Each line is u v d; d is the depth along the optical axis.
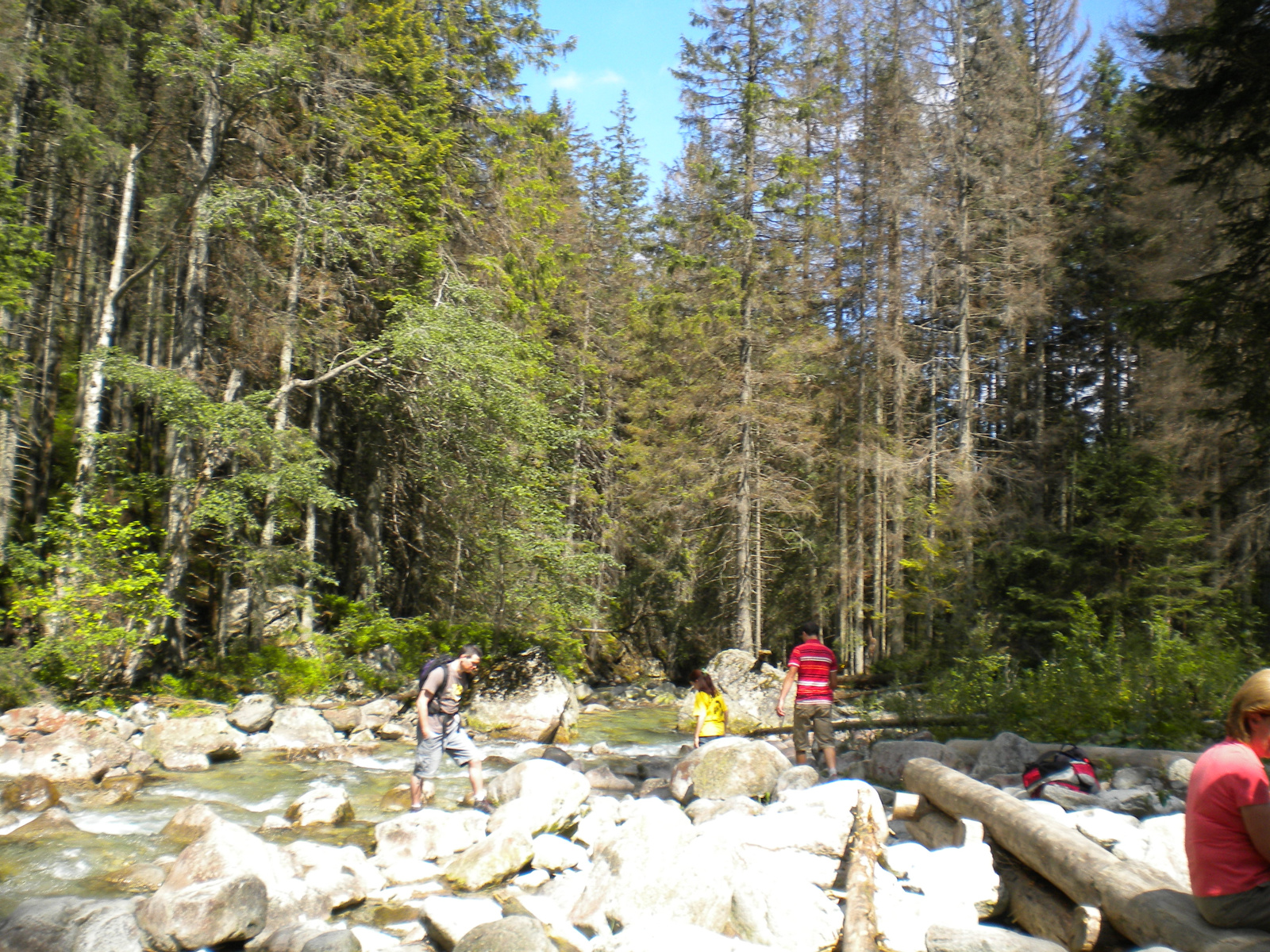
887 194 29.33
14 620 15.09
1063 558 17.84
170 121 19.55
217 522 19.28
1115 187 29.80
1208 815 3.92
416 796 9.38
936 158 28.95
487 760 13.40
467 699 18.23
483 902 5.66
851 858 5.59
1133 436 23.69
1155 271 23.06
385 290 21.55
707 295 29.19
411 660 20.78
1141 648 12.30
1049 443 27.42
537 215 24.56
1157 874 4.54
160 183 20.31
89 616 14.73
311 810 8.85
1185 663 11.38
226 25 18.62
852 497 31.20
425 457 20.48
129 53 19.06
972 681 13.59
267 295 20.38
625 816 8.70
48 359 21.84
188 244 19.78
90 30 18.05
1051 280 29.03
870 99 31.73
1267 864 3.81
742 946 4.29
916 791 7.21
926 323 31.23
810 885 5.18
